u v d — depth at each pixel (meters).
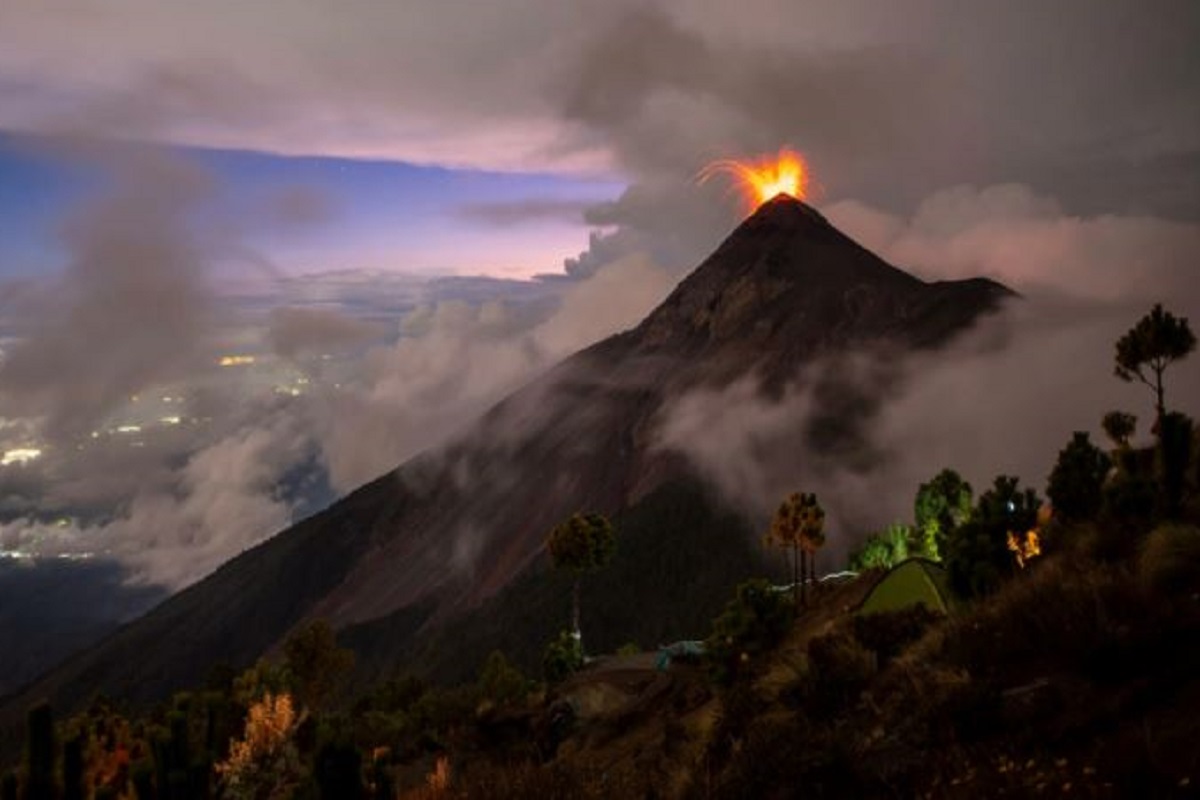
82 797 8.72
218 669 54.62
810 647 12.65
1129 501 14.38
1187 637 7.68
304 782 9.22
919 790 7.37
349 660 56.28
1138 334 24.58
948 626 10.74
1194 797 5.72
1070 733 7.17
